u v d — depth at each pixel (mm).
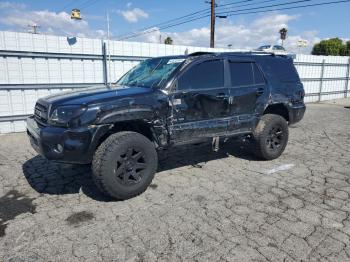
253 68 5465
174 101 4402
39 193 4406
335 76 19016
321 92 18328
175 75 4469
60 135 3717
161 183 4738
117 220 3594
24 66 8852
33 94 9164
